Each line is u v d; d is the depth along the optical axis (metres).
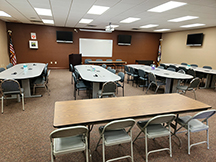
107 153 2.05
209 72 5.24
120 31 9.77
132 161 1.81
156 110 1.90
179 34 9.05
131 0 3.62
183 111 1.95
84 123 1.55
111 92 3.26
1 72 3.99
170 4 3.91
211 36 7.21
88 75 3.86
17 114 3.07
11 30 7.91
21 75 3.67
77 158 1.94
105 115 1.71
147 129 1.95
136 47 10.34
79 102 2.09
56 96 4.24
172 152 2.11
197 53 7.98
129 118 1.71
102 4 4.03
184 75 4.43
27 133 2.43
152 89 5.40
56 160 1.89
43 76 4.71
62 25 8.17
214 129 2.73
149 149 2.16
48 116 3.02
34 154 1.97
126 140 1.73
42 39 8.52
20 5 4.36
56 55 8.98
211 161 1.96
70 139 1.70
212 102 4.21
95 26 8.30
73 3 4.02
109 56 9.97
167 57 10.16
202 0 3.42
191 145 2.10
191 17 5.30
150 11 4.62
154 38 10.55
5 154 1.95
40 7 4.53
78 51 9.31
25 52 8.41
